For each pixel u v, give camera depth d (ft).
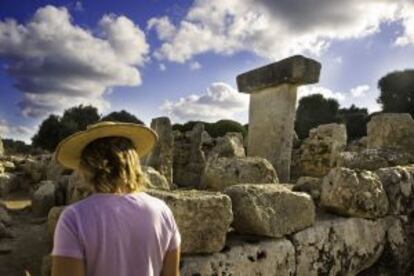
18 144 98.73
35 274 15.70
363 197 14.26
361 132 90.74
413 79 110.11
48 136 97.30
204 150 50.03
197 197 10.64
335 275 13.23
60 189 27.40
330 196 14.16
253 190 11.96
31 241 20.02
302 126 98.58
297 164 42.93
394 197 15.47
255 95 29.76
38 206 26.55
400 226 15.38
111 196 5.41
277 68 27.37
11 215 27.09
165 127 35.24
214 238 10.58
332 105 101.81
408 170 16.55
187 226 10.32
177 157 47.21
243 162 19.34
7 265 16.58
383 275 14.82
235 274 10.75
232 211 11.71
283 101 27.35
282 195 12.22
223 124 70.95
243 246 11.23
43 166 41.45
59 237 5.03
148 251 5.35
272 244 11.71
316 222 13.37
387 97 113.80
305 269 12.41
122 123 5.72
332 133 40.40
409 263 15.53
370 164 19.85
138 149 6.37
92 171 5.51
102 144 5.61
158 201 5.80
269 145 27.99
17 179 40.60
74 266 4.93
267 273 11.43
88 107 105.29
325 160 40.57
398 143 23.77
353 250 13.78
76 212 5.17
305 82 26.84
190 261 10.23
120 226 5.21
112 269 5.09
